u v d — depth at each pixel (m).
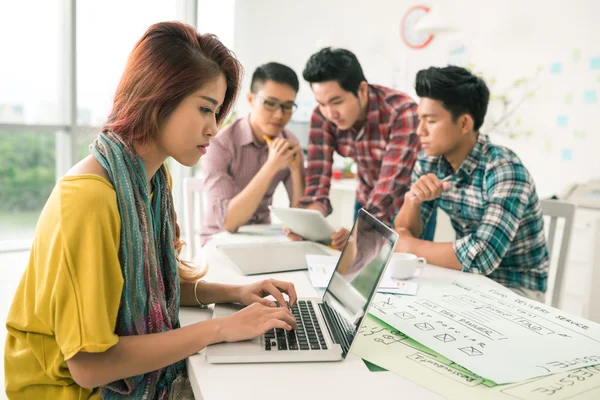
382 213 2.31
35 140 3.92
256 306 0.90
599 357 0.87
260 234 1.88
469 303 1.14
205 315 1.06
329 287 1.10
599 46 3.02
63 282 0.72
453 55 3.61
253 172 2.27
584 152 3.14
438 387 0.75
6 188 3.95
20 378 0.84
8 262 3.52
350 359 0.84
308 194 2.34
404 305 1.11
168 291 0.97
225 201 2.01
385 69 3.97
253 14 4.37
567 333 0.98
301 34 4.35
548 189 3.31
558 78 3.19
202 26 4.32
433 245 1.53
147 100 0.80
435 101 1.62
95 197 0.74
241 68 0.91
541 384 0.77
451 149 1.68
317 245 1.67
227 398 0.70
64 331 0.72
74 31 3.76
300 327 0.93
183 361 0.94
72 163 3.92
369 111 2.32
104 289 0.75
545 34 3.22
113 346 0.75
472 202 1.70
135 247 0.81
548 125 3.26
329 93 2.12
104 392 0.83
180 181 4.36
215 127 0.86
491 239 1.48
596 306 1.40
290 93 2.12
